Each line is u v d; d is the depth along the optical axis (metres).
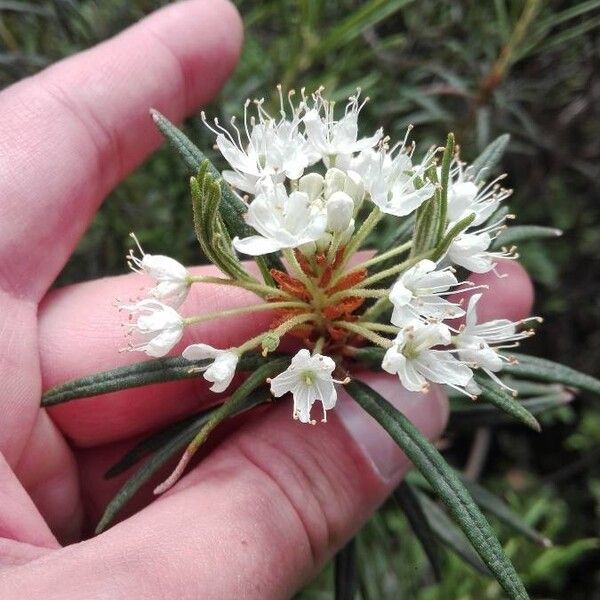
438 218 0.09
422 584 0.22
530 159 0.23
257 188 0.10
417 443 0.09
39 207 0.12
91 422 0.13
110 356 0.12
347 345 0.11
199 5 0.14
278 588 0.10
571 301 0.25
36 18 0.18
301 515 0.11
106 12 0.18
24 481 0.13
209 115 0.18
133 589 0.09
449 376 0.09
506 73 0.18
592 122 0.22
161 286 0.10
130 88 0.14
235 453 0.11
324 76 0.17
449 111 0.20
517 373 0.11
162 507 0.10
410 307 0.09
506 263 0.13
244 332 0.13
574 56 0.20
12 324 0.12
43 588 0.09
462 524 0.09
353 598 0.12
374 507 0.12
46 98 0.13
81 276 0.20
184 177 0.18
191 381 0.13
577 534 0.25
